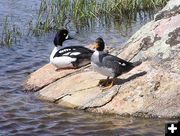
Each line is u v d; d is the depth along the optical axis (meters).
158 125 11.86
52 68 15.41
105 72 12.95
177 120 12.03
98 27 23.34
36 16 24.59
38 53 19.05
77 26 23.55
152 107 12.34
